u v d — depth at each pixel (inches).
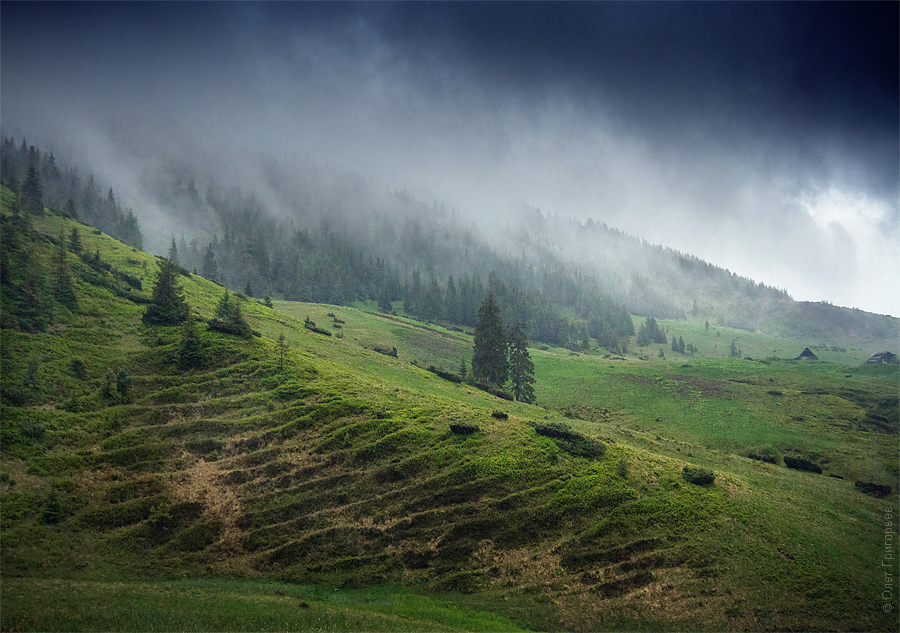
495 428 2711.6
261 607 1637.6
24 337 2842.0
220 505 2171.5
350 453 2458.2
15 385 2481.5
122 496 2129.7
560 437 2689.5
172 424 2571.4
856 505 2475.4
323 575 1929.1
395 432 2581.2
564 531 2126.0
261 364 3100.4
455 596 1881.2
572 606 1845.5
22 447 2193.7
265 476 2332.7
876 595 1854.1
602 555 2022.6
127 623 1441.9
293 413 2721.5
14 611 1412.4
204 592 1715.1
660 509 2209.6
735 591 1870.1
